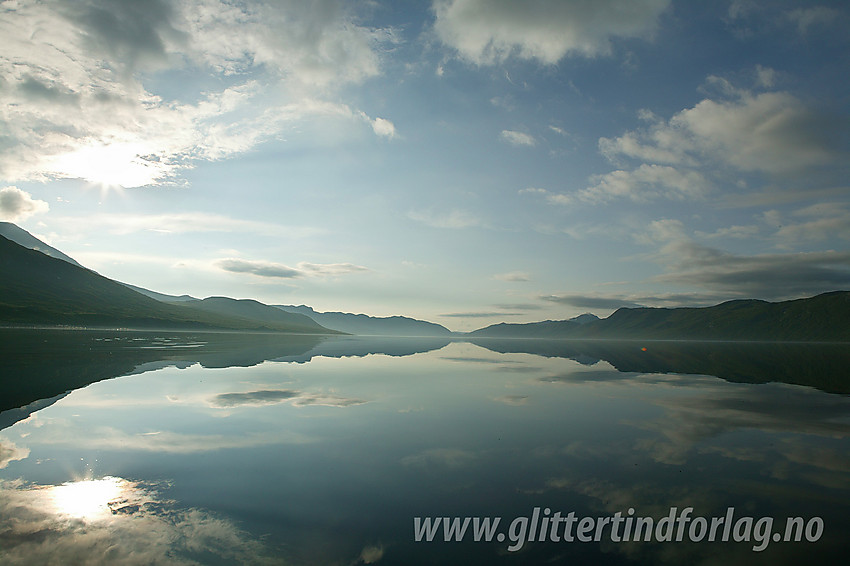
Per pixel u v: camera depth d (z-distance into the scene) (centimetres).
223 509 979
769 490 1148
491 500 1053
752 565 780
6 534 842
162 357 4728
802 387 3216
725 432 1764
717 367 5153
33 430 1596
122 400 2209
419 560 775
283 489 1100
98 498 1025
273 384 2948
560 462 1350
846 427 1864
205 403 2188
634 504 1044
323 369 4141
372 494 1077
